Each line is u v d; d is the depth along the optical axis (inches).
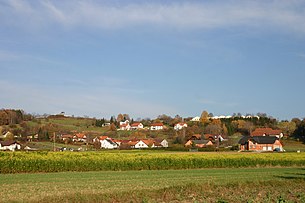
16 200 832.9
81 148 3754.9
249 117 6599.4
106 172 1770.4
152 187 1157.1
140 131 5944.9
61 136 4658.0
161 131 5959.6
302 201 856.9
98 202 782.5
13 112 5295.3
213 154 2231.8
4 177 1477.6
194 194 917.2
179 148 3469.5
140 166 1947.6
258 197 903.7
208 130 5413.4
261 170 1962.4
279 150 3693.4
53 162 1784.0
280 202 834.8
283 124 5944.9
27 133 4645.7
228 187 1048.8
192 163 2050.9
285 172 1831.9
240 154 2281.0
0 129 4611.2
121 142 4653.1
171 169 1995.6
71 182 1295.5
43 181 1322.6
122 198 826.8
